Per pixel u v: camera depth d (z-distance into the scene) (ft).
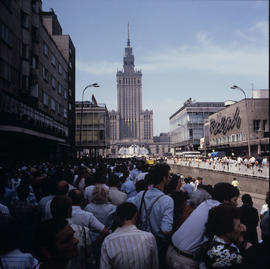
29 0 104.22
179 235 12.38
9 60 89.04
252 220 17.94
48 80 137.18
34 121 107.24
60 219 9.29
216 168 131.64
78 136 274.36
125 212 11.53
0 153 95.55
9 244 8.84
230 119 219.20
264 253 8.30
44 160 128.36
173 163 221.25
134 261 10.75
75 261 12.03
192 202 15.33
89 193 21.52
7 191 23.80
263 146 174.19
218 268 10.23
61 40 197.98
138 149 646.74
